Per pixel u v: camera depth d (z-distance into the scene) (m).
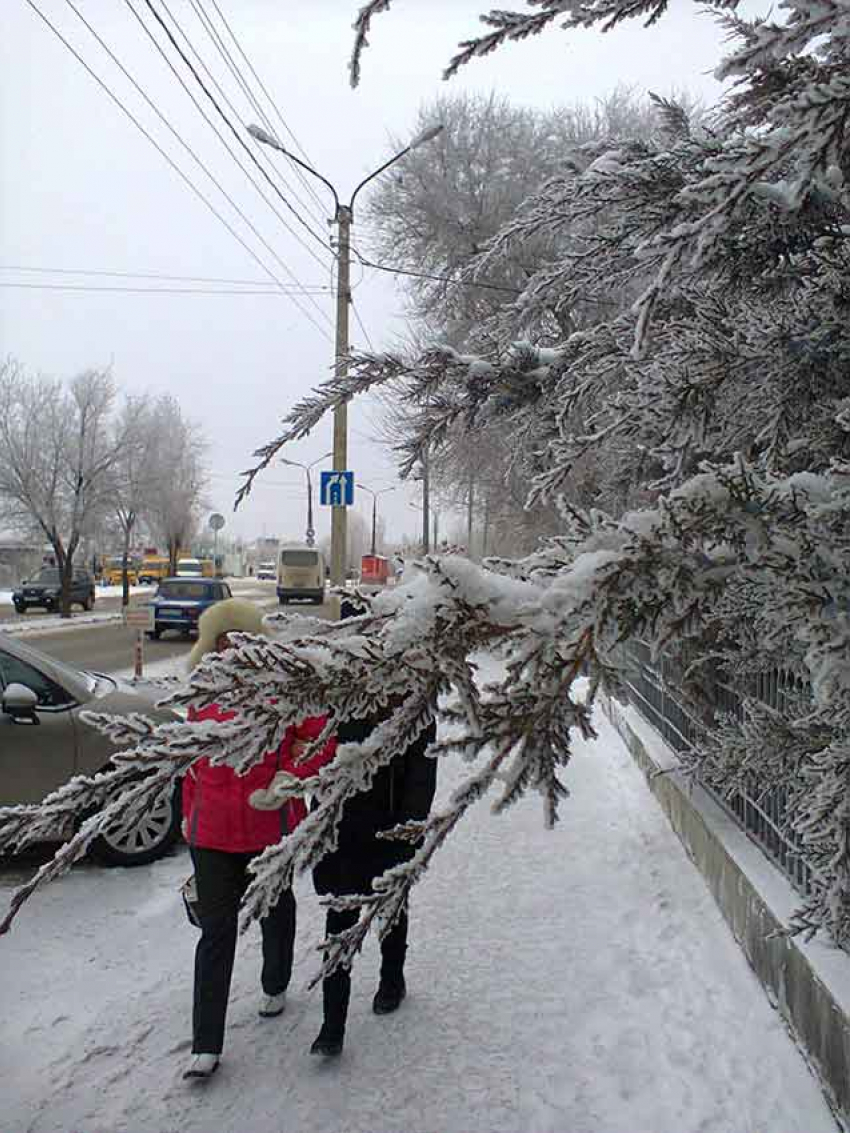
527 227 3.08
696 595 1.85
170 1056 3.73
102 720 1.85
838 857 2.25
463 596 1.76
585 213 2.80
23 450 36.22
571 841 6.41
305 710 1.76
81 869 6.02
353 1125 3.26
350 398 3.26
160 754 1.76
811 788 2.86
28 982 4.38
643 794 7.49
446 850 6.27
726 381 2.44
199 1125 3.27
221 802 3.66
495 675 2.06
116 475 38.41
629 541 1.81
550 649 1.74
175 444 54.66
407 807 3.79
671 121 3.39
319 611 31.38
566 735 1.76
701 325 2.42
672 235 1.82
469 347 3.88
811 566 1.89
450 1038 3.84
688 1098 3.35
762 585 1.91
